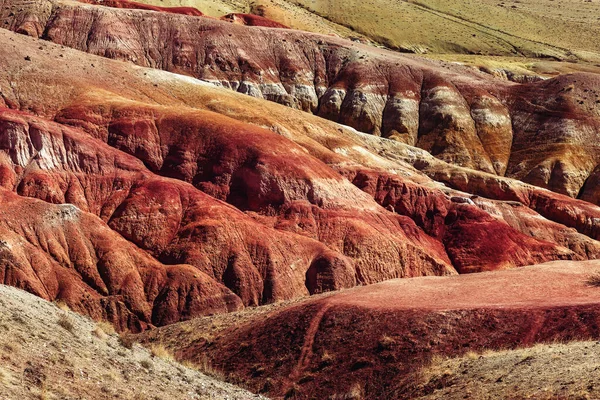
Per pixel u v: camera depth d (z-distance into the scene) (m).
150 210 65.56
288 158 76.31
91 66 88.62
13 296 25.92
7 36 85.38
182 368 29.88
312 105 132.62
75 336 24.30
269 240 65.50
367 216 77.06
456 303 38.91
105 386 20.38
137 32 128.88
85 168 68.50
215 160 75.00
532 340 33.97
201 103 92.50
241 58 131.38
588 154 123.69
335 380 34.69
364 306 39.38
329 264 65.44
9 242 54.66
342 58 140.38
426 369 32.03
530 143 127.62
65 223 59.34
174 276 58.81
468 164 124.44
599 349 27.14
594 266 47.66
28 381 18.02
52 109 77.69
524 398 23.25
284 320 40.19
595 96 132.38
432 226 84.19
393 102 132.62
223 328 42.25
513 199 103.25
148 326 55.44
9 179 63.72
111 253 58.84
